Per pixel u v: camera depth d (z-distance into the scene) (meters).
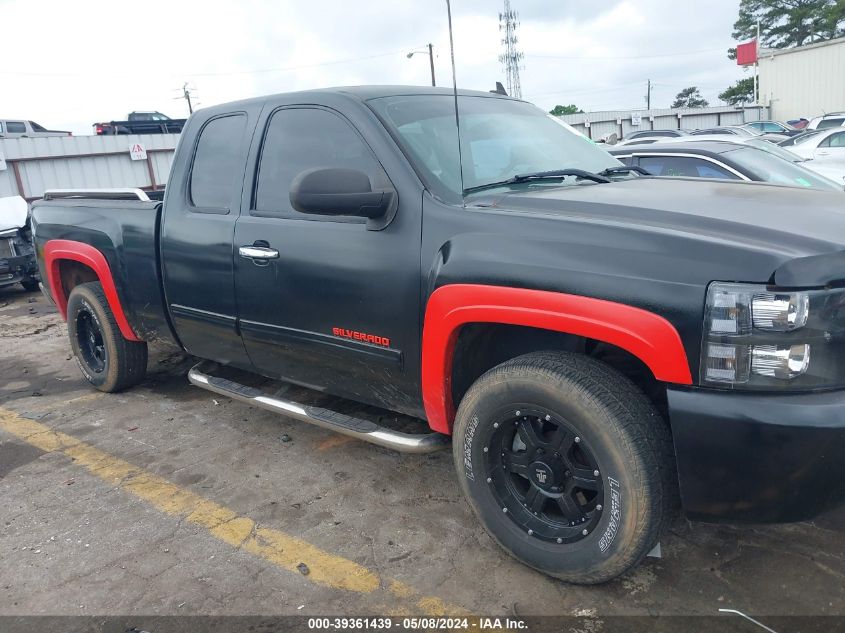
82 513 3.29
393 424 3.88
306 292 3.11
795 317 1.96
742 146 6.41
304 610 2.53
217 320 3.65
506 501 2.62
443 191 2.76
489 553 2.80
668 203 2.51
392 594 2.59
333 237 2.98
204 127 3.77
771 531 2.84
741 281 2.00
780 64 29.72
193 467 3.71
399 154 2.85
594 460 2.31
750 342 2.00
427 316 2.65
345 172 2.69
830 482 2.00
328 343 3.10
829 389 2.00
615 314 2.15
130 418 4.45
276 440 3.99
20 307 8.66
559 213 2.48
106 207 4.33
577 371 2.32
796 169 6.14
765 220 2.28
